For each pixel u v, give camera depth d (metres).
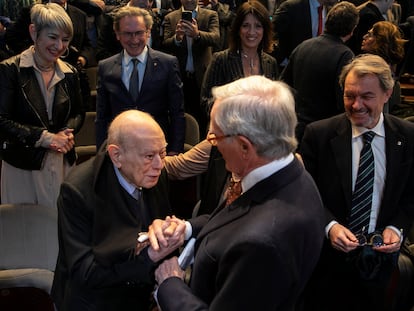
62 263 1.69
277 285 1.17
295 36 3.95
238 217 1.29
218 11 4.49
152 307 1.91
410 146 1.97
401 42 3.00
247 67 3.10
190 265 1.65
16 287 2.02
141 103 2.93
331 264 2.10
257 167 1.28
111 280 1.54
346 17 2.87
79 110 2.78
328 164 2.04
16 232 2.19
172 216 1.79
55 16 2.42
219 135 1.29
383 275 1.99
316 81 2.91
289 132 1.26
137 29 2.83
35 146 2.52
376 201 1.99
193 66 3.96
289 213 1.22
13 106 2.50
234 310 1.19
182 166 2.11
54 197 2.65
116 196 1.63
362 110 1.90
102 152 1.69
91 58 4.41
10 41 3.77
